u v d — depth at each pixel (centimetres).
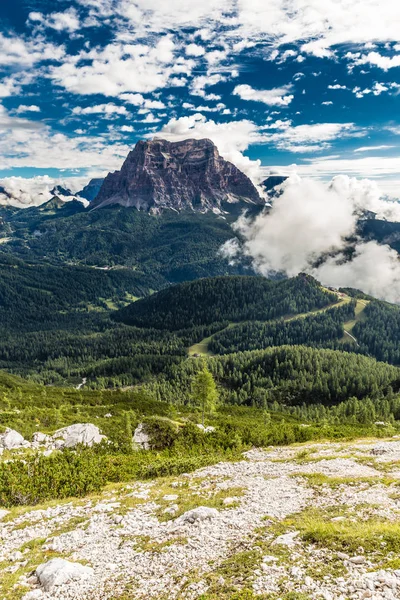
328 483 2853
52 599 1524
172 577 1577
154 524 2322
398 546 1506
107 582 1619
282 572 1452
